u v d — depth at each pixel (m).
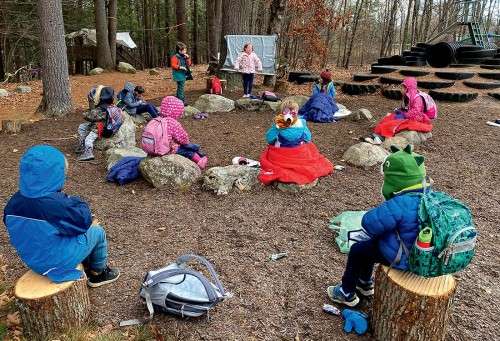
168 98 5.73
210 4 20.25
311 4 15.79
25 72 21.38
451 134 7.99
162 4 33.34
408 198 2.66
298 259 4.00
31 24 20.94
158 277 3.10
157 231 4.49
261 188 5.53
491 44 17.33
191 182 5.56
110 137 6.93
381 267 2.91
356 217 4.56
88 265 3.49
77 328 3.03
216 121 9.09
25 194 2.81
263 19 17.91
